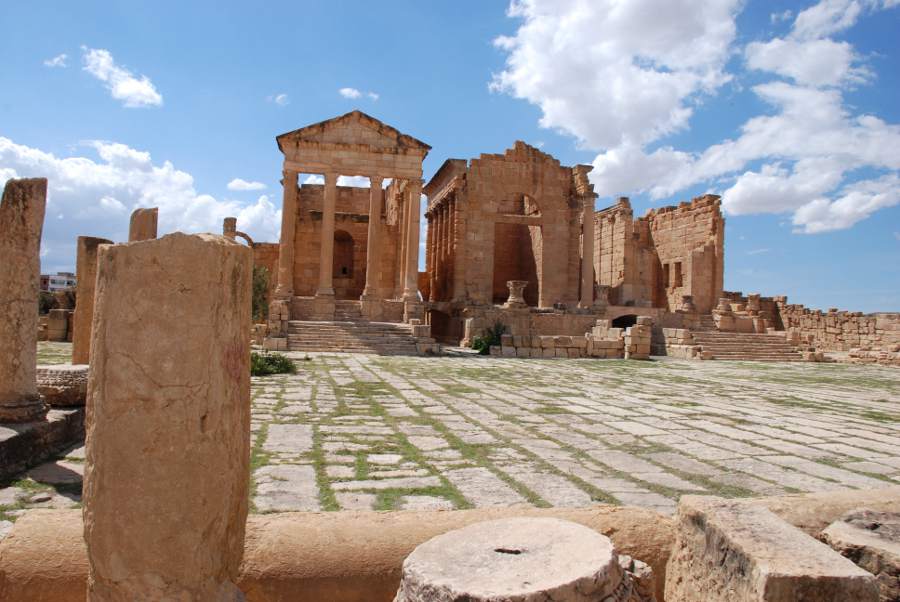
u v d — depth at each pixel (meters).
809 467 7.87
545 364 23.73
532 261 45.06
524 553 2.99
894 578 3.33
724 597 3.16
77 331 10.48
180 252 2.85
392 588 3.63
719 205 40.88
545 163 40.69
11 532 3.66
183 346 2.84
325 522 3.89
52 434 7.50
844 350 36.00
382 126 34.56
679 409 12.58
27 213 7.26
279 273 33.59
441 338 41.31
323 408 11.34
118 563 2.78
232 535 3.07
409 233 34.53
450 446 8.48
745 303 42.28
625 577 3.07
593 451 8.45
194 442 2.84
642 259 44.22
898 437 10.13
